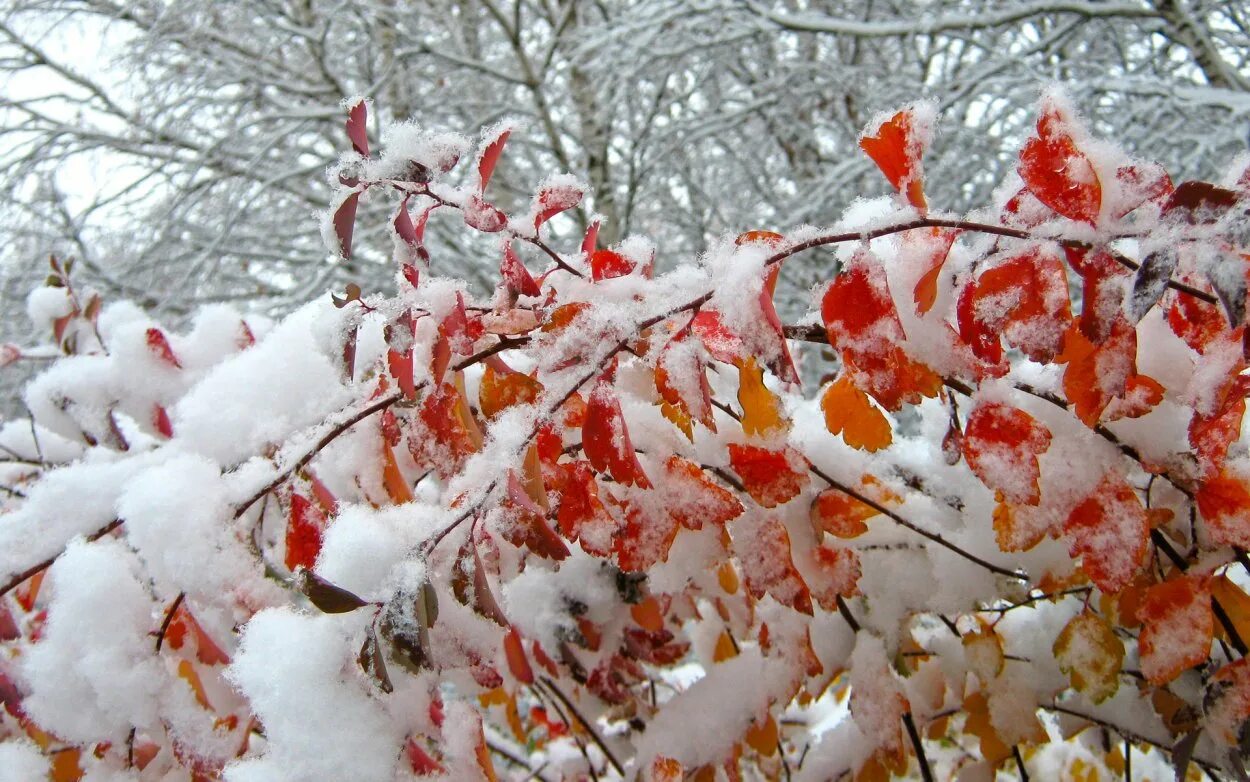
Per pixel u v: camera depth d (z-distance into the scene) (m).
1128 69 2.12
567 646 0.53
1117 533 0.40
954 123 2.10
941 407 0.50
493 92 3.09
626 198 2.99
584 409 0.44
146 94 2.75
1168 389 0.41
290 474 0.43
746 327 0.37
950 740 0.71
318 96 2.89
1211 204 0.35
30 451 0.67
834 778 0.51
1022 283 0.37
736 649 0.59
